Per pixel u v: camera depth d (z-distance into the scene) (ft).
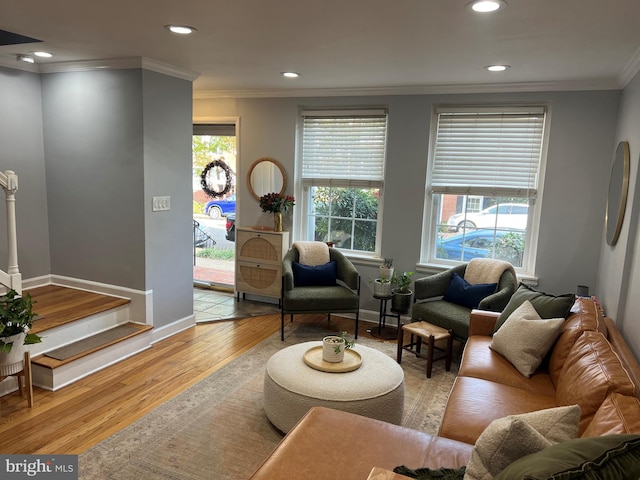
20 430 8.48
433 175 14.58
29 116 12.91
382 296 14.05
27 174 13.01
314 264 14.93
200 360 11.89
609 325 9.12
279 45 9.86
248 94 16.29
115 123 12.19
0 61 12.00
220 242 20.08
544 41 8.86
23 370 9.22
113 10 7.82
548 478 3.39
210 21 8.30
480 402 7.17
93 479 7.18
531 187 13.53
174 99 12.80
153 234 12.56
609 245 11.25
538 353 8.44
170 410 9.34
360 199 15.87
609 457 3.63
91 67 12.16
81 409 9.27
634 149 9.76
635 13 7.19
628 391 5.77
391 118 14.60
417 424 9.16
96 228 12.91
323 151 16.02
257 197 16.89
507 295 11.55
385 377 8.54
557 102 12.80
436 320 12.01
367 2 7.08
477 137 13.93
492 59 10.39
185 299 14.08
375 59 10.84
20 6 7.72
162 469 7.47
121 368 11.25
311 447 5.80
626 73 10.75
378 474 4.67
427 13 7.50
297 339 13.65
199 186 19.45
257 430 8.67
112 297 12.84
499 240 14.19
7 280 9.79
